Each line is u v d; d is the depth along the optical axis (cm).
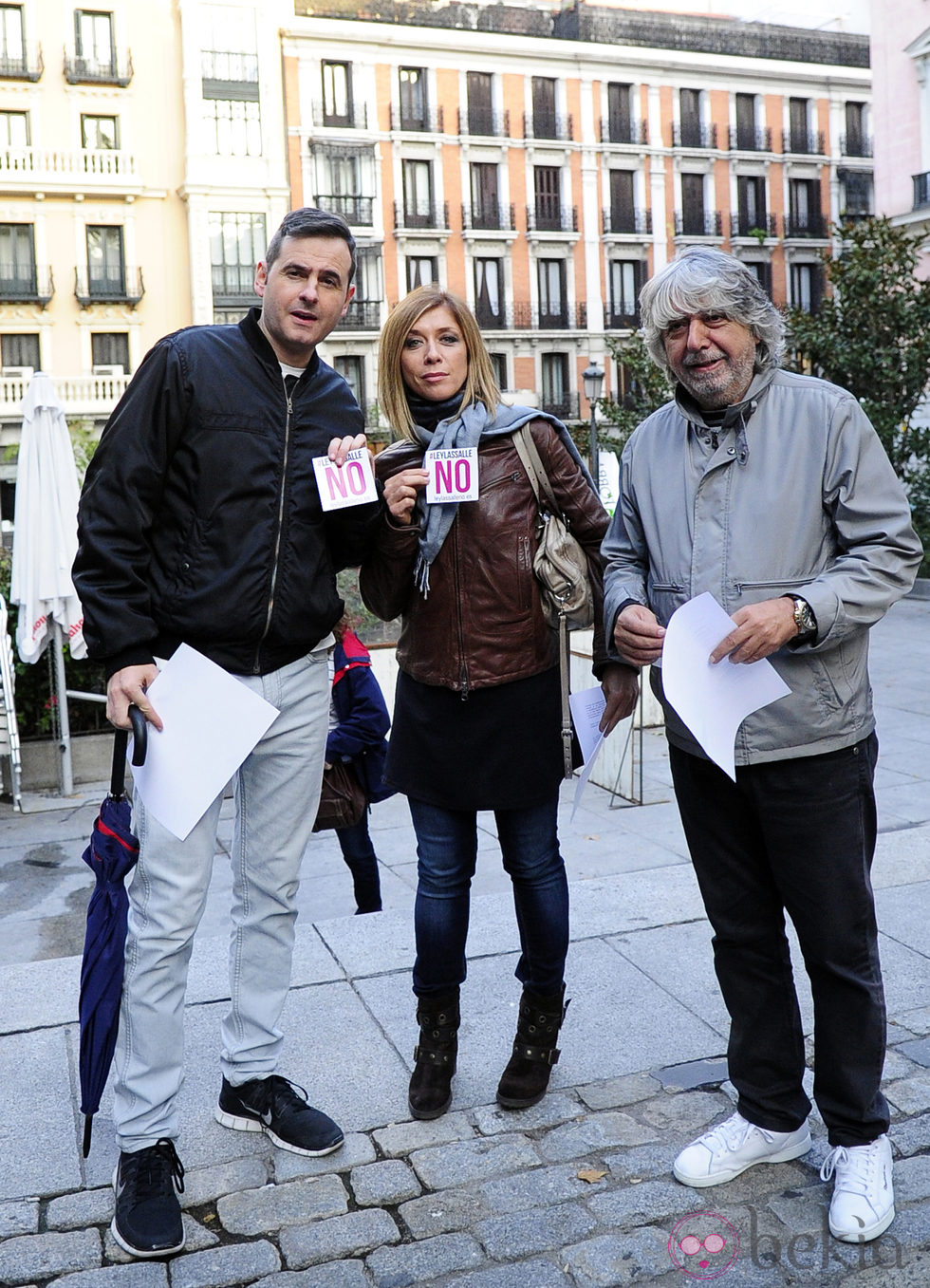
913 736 845
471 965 355
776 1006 246
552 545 265
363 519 256
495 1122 271
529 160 3922
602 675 278
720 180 4216
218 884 600
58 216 3338
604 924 383
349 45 3619
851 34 4400
